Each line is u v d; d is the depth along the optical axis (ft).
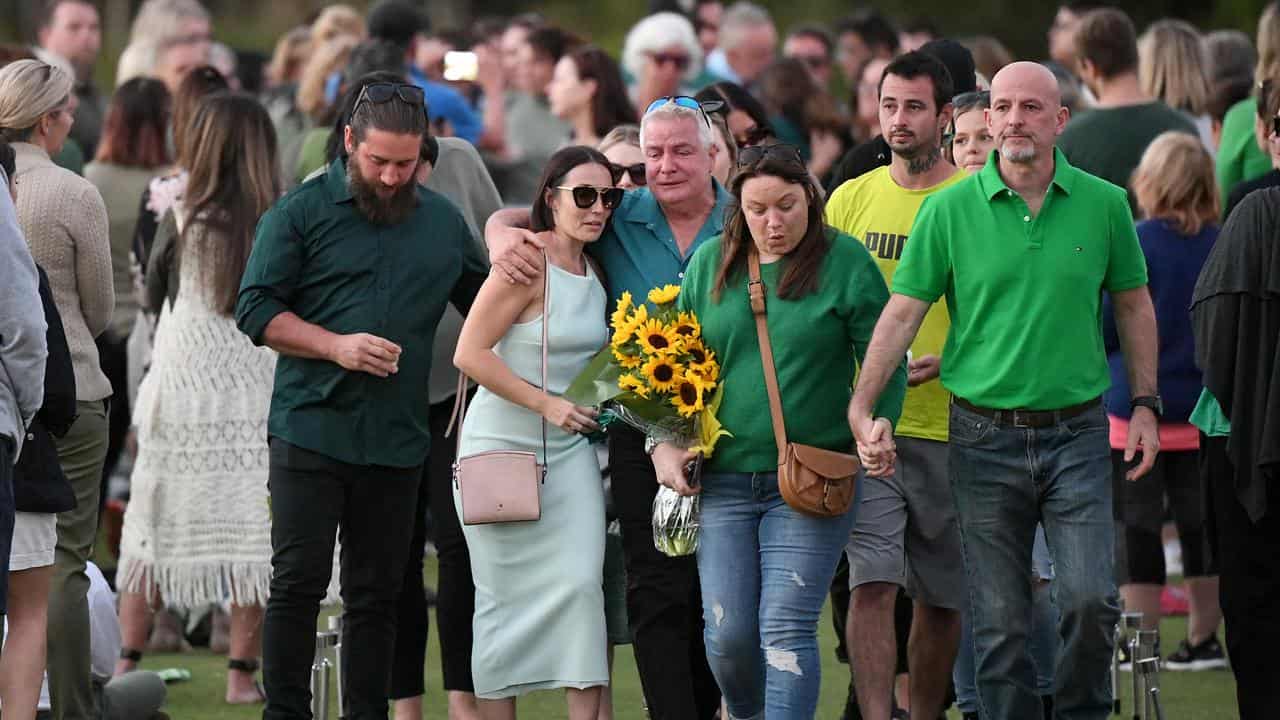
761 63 157.79
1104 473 68.18
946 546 76.89
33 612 69.97
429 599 112.78
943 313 76.54
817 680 67.87
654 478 72.74
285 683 72.49
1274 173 80.48
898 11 324.39
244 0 353.51
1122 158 105.81
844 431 68.95
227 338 90.43
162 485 91.50
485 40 140.26
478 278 76.69
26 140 78.69
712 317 69.15
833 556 68.08
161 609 102.37
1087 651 67.62
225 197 89.40
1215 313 69.67
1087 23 107.65
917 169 77.71
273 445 73.87
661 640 71.92
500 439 72.74
